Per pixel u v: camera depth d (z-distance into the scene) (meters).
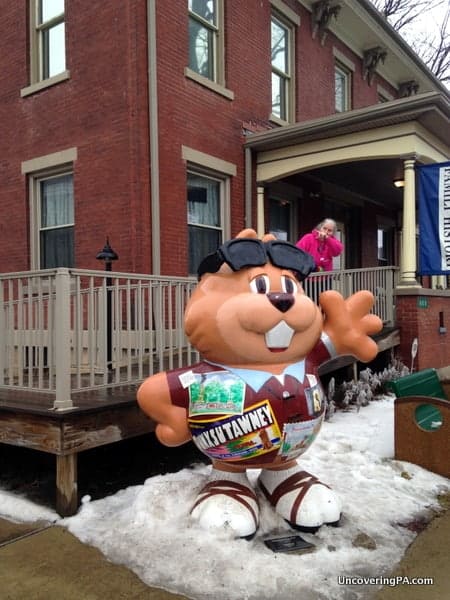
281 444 3.22
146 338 6.64
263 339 3.21
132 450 5.35
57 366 3.76
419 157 7.86
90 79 7.72
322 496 3.41
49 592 2.80
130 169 7.27
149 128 7.34
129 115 7.27
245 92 9.05
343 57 11.92
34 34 8.66
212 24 8.69
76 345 4.01
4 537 3.45
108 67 7.51
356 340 3.62
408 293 8.09
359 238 12.70
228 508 3.25
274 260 3.36
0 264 9.02
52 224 8.56
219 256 3.32
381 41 12.30
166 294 6.75
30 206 8.63
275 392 3.20
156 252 7.25
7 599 2.75
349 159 8.20
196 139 8.03
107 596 2.75
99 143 7.61
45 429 3.72
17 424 3.88
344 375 7.51
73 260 8.24
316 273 6.72
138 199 7.24
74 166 7.90
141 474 4.67
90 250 7.68
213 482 3.49
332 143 8.32
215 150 8.37
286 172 8.81
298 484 3.48
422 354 8.20
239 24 8.97
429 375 5.48
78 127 7.86
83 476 4.62
